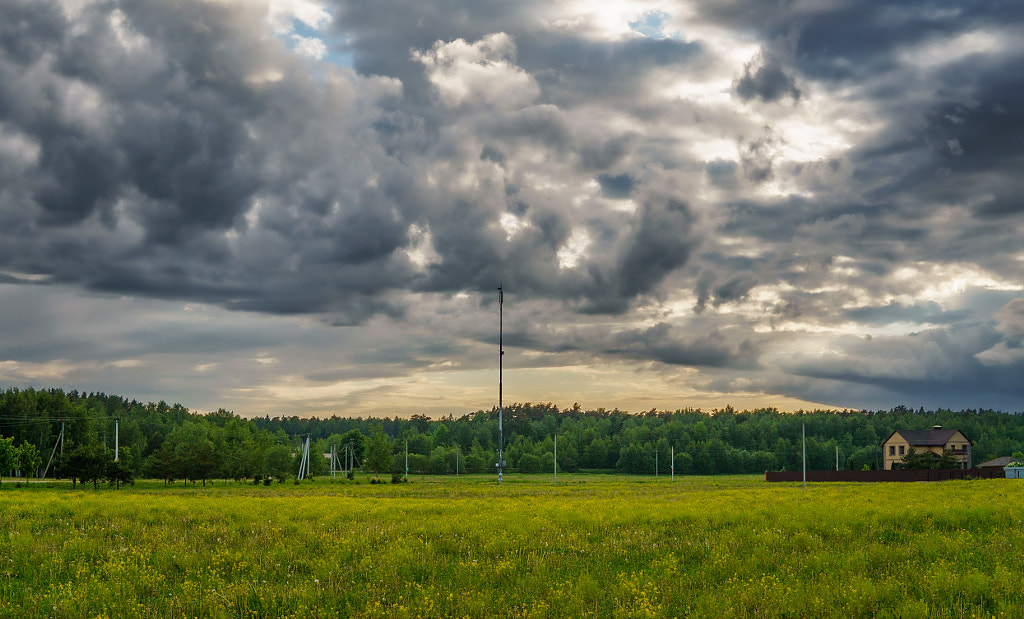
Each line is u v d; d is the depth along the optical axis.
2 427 150.75
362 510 37.19
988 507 32.38
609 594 17.14
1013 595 16.45
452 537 25.94
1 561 21.22
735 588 16.98
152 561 21.69
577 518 30.88
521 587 17.97
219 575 19.69
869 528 27.11
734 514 31.27
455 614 15.60
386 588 17.81
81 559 21.48
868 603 15.74
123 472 96.50
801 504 38.78
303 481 121.38
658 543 24.36
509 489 82.75
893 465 120.19
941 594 16.64
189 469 109.00
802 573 19.17
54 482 109.75
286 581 18.84
